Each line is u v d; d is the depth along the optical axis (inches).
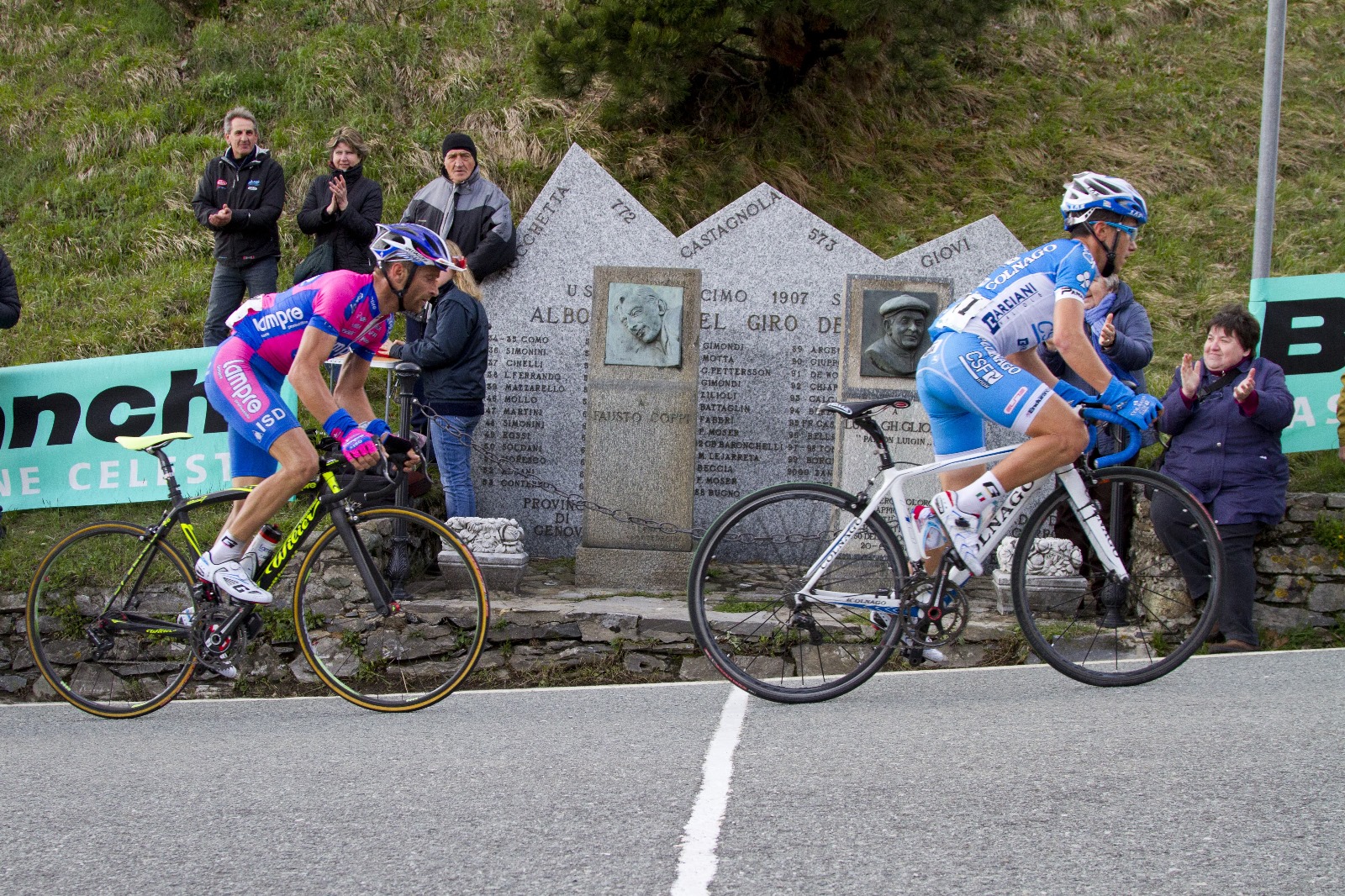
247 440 171.9
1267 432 212.5
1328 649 201.0
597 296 254.5
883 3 375.9
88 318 341.1
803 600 163.6
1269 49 261.4
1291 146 440.5
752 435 304.0
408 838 102.5
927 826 100.0
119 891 92.0
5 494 271.1
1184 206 406.0
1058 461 150.8
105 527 182.7
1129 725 135.2
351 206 295.6
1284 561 229.6
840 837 98.2
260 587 174.2
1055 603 211.2
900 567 160.2
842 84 439.2
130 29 467.5
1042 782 112.0
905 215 398.3
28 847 104.4
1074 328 151.9
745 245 303.6
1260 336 246.7
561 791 116.3
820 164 416.2
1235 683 162.2
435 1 470.0
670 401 252.5
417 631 221.0
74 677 223.5
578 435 302.2
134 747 151.3
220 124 425.4
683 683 193.9
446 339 248.2
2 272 273.4
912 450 265.7
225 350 168.7
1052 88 466.0
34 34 467.5
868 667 161.0
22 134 423.8
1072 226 159.6
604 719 159.2
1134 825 98.7
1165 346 331.6
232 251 292.8
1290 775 112.1
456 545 172.6
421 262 161.5
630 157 401.1
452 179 296.8
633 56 363.6
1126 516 209.8
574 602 231.9
